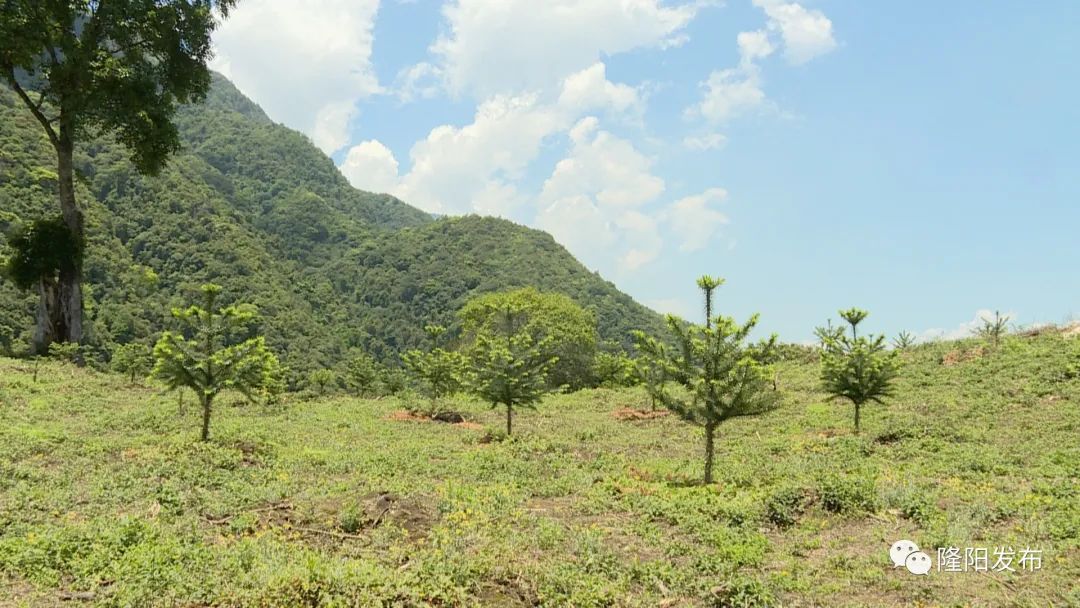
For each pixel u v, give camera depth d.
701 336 14.06
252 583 6.72
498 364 21.56
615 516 10.85
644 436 22.16
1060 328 31.58
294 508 10.28
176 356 15.30
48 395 22.83
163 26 31.00
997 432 17.58
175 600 6.28
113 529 8.11
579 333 47.19
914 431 18.28
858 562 8.29
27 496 9.88
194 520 9.30
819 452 17.14
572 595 7.01
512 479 13.63
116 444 15.05
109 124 31.09
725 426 23.34
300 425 21.58
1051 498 10.73
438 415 25.89
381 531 9.03
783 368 36.84
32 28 26.91
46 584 6.49
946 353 30.25
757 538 9.40
